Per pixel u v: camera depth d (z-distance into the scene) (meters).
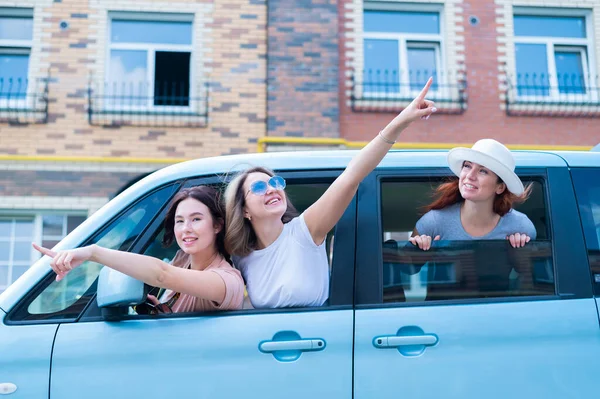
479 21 10.68
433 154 2.92
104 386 2.46
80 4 9.94
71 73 9.77
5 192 9.33
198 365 2.49
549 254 2.77
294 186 2.89
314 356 2.51
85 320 2.56
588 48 11.01
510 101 10.46
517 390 2.53
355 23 10.45
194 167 2.86
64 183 9.45
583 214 2.81
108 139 9.63
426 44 10.81
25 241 9.42
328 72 10.03
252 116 9.91
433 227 2.84
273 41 10.05
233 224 2.65
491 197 2.78
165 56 10.20
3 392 2.43
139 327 2.54
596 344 2.60
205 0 10.11
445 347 2.55
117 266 2.37
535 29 11.02
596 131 10.58
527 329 2.60
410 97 10.30
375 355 2.53
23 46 9.98
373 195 2.80
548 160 2.90
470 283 2.73
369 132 10.22
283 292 2.60
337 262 2.68
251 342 2.52
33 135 9.55
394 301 2.66
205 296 2.52
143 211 2.78
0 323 2.53
